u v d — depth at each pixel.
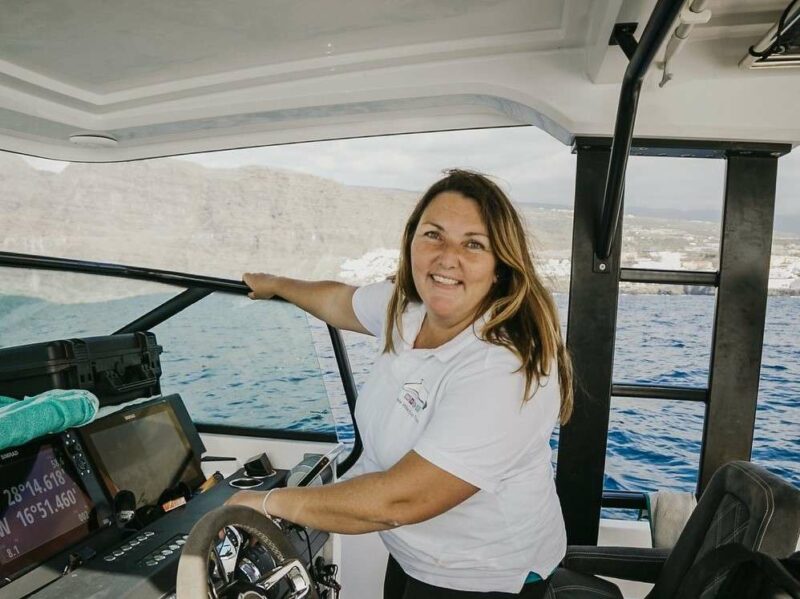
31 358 1.32
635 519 2.36
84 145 2.63
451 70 1.94
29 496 1.15
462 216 1.17
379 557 2.36
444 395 1.15
